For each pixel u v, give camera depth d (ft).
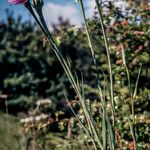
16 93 46.65
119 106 12.96
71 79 5.90
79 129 13.89
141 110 14.48
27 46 49.90
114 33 14.92
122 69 13.96
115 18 14.96
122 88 14.35
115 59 15.71
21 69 48.98
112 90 5.82
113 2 14.79
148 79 15.70
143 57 15.11
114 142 5.78
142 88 15.71
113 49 15.31
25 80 46.80
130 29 14.88
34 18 5.82
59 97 43.09
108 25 14.96
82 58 38.91
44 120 16.17
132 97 6.64
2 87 47.37
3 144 21.09
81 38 14.52
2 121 31.07
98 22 14.62
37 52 48.34
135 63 14.85
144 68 15.44
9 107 45.80
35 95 44.73
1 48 51.16
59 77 45.01
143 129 12.60
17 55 49.70
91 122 5.91
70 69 5.85
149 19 16.08
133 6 15.49
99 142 5.87
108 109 12.87
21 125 26.78
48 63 46.50
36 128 16.37
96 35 14.85
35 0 5.79
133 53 14.99
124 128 12.61
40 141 16.67
